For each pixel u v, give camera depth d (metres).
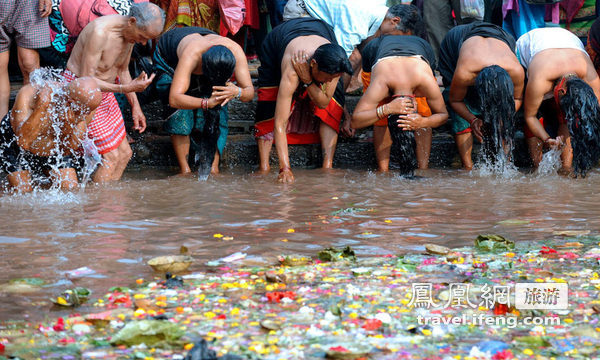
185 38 6.62
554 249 3.91
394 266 3.58
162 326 2.64
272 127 7.11
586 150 6.38
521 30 8.18
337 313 2.86
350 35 7.41
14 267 3.54
